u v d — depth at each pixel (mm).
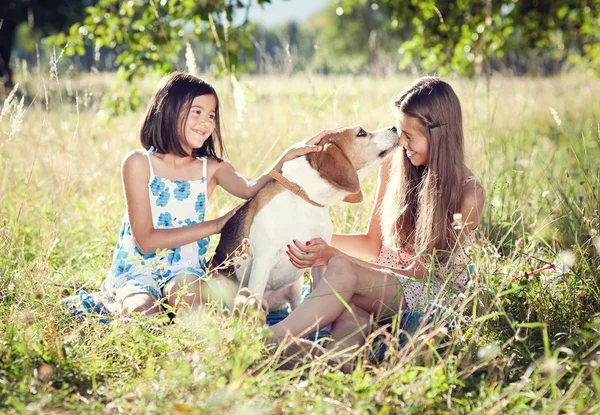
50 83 5070
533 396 2607
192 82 3967
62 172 5758
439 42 10328
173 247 3936
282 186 3713
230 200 5391
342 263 3352
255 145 6680
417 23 10227
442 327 2861
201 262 4230
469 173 3877
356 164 3787
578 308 3529
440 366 2703
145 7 7613
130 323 3189
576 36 12469
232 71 6590
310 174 3639
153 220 4051
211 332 2865
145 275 3928
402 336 3404
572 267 3758
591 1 10352
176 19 7383
